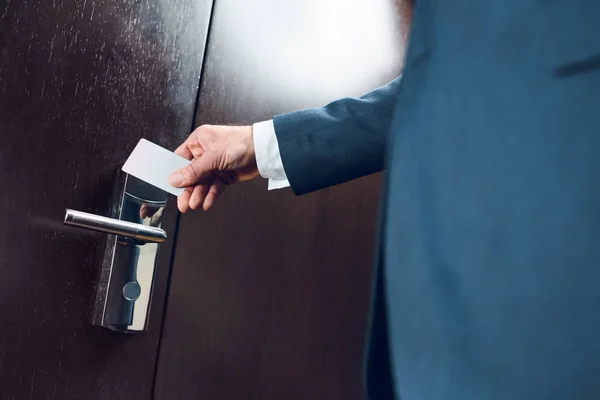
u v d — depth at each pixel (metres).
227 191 0.98
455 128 0.39
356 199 1.12
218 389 0.92
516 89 0.37
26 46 0.74
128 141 0.84
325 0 1.12
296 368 1.00
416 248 0.38
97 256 0.80
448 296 0.37
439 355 0.36
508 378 0.34
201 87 0.94
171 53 0.90
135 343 0.84
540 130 0.35
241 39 1.00
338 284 1.06
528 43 0.37
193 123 0.92
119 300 0.80
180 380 0.88
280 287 1.00
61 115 0.76
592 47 0.35
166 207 0.89
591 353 0.32
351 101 0.80
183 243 0.91
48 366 0.74
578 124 0.34
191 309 0.91
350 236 1.09
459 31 0.40
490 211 0.36
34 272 0.73
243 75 1.00
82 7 0.80
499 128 0.37
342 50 1.13
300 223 1.05
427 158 0.40
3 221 0.70
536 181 0.35
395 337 0.39
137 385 0.83
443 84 0.40
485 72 0.38
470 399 0.35
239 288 0.96
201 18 0.95
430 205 0.39
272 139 0.84
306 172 0.78
